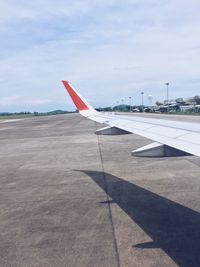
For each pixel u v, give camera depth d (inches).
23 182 553.0
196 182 488.1
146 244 279.6
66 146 1039.6
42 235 313.3
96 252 269.9
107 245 281.9
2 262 260.5
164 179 515.8
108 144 1045.8
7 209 402.9
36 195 462.9
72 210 384.8
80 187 494.6
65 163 719.1
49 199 438.3
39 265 252.5
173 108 4559.5
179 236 292.5
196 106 4490.7
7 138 1485.0
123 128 415.8
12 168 693.9
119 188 474.6
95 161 724.0
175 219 335.3
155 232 304.7
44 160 779.4
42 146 1077.1
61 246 285.4
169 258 251.4
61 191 477.7
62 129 1903.3
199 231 301.7
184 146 242.7
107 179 538.9
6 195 471.5
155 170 593.9
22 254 273.6
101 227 324.8
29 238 307.4
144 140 1134.4
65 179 557.6
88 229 322.0
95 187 488.7
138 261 249.8
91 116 537.0
